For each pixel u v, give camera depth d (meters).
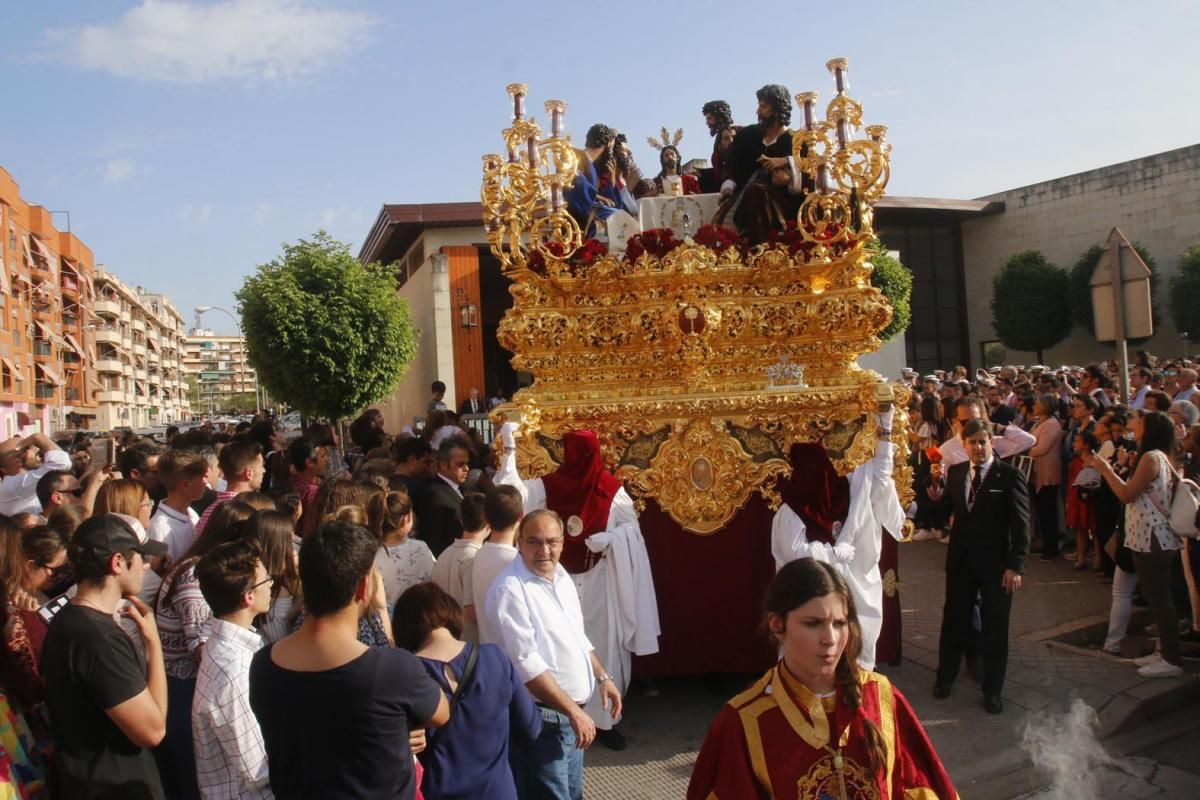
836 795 2.49
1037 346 30.58
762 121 7.44
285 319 17.55
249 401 128.12
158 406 98.88
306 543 2.91
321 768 2.71
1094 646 7.38
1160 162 29.19
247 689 3.45
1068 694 6.29
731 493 6.36
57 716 3.33
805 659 2.54
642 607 5.95
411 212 23.97
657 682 6.96
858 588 5.84
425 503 6.74
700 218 7.46
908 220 33.62
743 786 2.53
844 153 6.34
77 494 7.67
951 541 6.26
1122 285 8.81
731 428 6.39
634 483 6.38
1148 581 6.58
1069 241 31.58
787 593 2.58
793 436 6.36
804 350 6.66
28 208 49.16
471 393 22.02
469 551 5.12
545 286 6.64
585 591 5.92
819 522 5.80
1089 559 10.22
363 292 18.56
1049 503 10.29
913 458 12.20
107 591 3.55
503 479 5.85
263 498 4.92
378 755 2.73
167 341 113.81
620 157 8.02
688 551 6.44
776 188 7.01
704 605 6.44
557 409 6.31
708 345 6.53
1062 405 11.92
